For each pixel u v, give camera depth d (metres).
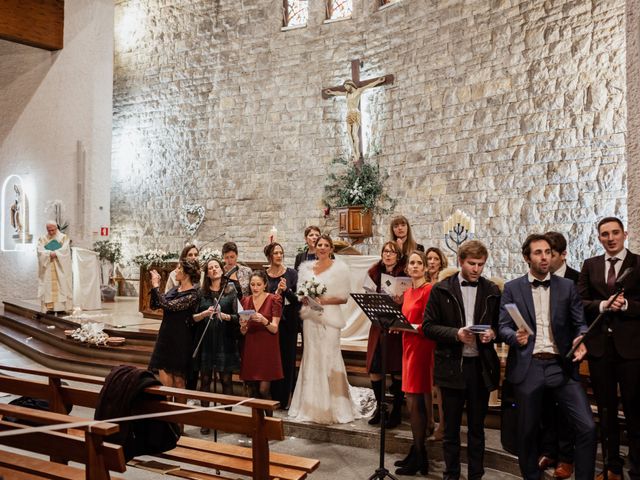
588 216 7.53
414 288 4.18
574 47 7.78
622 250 3.55
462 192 9.27
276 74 12.25
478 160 9.05
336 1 11.70
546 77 8.13
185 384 4.99
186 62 13.53
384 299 3.54
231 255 5.44
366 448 4.42
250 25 12.62
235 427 2.88
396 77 10.45
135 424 3.07
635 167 3.64
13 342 8.80
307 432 4.65
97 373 6.75
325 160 11.55
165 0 13.88
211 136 13.10
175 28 13.73
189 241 13.27
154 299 4.69
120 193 14.49
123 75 14.51
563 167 7.86
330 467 4.04
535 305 3.41
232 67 12.84
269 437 2.83
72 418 2.58
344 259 6.65
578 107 7.71
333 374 4.70
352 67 10.94
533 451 3.35
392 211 10.40
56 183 12.38
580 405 3.21
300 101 11.91
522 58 8.48
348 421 4.66
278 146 12.16
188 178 13.40
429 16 9.91
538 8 8.26
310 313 4.76
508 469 3.93
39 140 12.62
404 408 4.83
